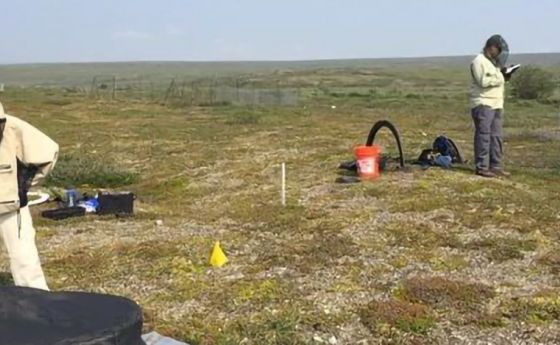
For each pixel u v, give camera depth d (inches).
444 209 377.7
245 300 275.7
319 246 325.7
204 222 377.4
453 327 255.4
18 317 153.7
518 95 1572.3
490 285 285.0
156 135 748.0
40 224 375.9
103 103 1215.6
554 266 303.1
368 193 412.8
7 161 233.0
